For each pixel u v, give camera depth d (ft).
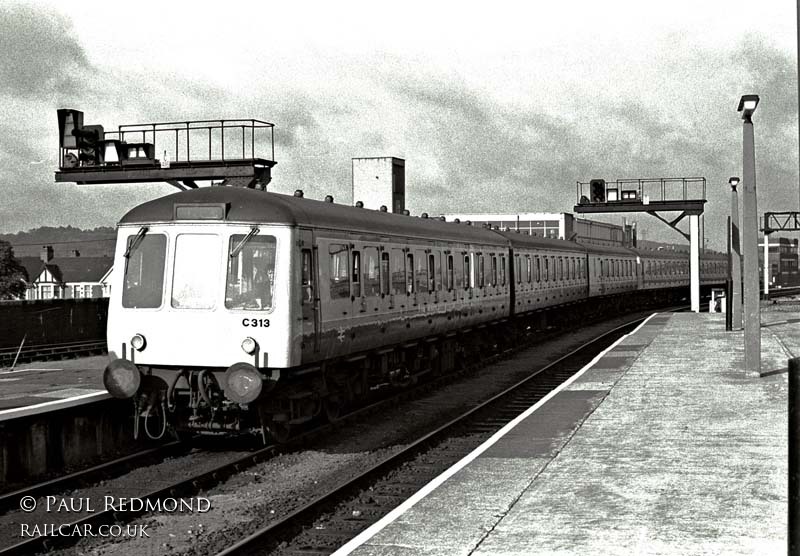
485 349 89.76
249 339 42.91
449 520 27.84
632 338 99.76
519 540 25.61
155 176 86.99
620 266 170.19
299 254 44.16
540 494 30.94
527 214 260.62
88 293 281.33
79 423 45.42
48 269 283.38
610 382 61.26
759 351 62.95
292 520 31.81
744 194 62.85
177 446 46.96
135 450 47.73
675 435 41.34
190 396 44.27
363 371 56.03
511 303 94.02
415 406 61.16
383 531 26.73
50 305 92.22
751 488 31.19
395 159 106.52
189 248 43.88
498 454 37.78
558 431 43.01
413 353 66.54
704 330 109.91
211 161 85.30
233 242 43.47
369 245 54.19
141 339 44.09
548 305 114.62
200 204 43.86
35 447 42.63
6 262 208.74
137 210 45.27
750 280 63.00
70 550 30.09
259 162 85.40
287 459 44.11
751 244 62.85
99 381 59.67
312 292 45.80
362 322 52.70
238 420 44.75
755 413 47.03
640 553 24.20
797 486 15.48
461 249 74.84
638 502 29.60
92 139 88.28
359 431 51.72
